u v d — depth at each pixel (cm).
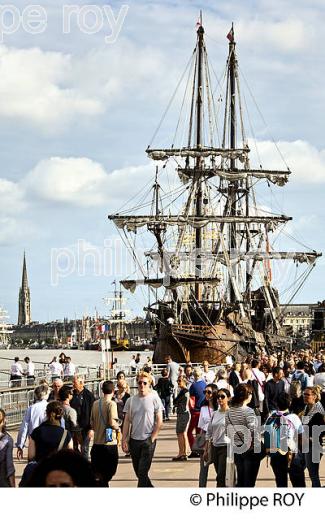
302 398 1873
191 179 9862
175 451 2981
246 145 10506
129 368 5881
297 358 5500
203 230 10031
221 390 1870
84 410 2208
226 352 8588
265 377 3022
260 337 10056
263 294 10700
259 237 10288
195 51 9794
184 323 9031
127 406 1923
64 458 809
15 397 3791
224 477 1831
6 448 1524
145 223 9012
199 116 9712
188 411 2712
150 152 9488
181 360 8500
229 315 9288
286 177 10038
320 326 15088
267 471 2391
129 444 1920
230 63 10612
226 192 10388
